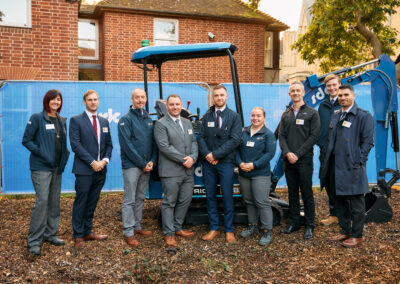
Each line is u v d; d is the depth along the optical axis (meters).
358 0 10.59
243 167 4.36
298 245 4.32
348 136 4.15
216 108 4.43
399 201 6.28
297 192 4.70
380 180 5.19
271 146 4.38
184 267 3.78
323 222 5.06
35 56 9.56
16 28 9.38
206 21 12.93
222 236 4.64
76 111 6.93
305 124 4.43
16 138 6.79
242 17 12.97
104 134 4.33
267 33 15.33
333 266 3.75
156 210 5.88
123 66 12.20
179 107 4.29
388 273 3.56
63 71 9.78
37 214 3.98
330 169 4.41
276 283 3.45
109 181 7.03
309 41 12.62
